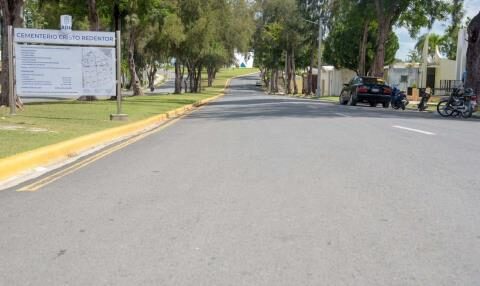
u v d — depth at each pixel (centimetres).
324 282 420
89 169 929
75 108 2339
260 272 440
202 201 672
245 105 3259
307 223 573
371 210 621
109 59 1744
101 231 552
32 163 949
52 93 1717
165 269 448
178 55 5375
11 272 444
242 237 529
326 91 7400
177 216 605
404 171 849
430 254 480
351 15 4197
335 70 7138
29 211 634
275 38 7138
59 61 1711
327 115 2100
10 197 710
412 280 424
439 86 5519
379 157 988
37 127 1467
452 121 1859
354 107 2866
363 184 756
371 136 1320
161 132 1597
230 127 1675
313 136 1339
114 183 795
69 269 450
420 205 642
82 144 1209
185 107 2973
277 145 1182
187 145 1236
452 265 455
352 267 450
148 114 2133
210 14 4906
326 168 881
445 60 5731
